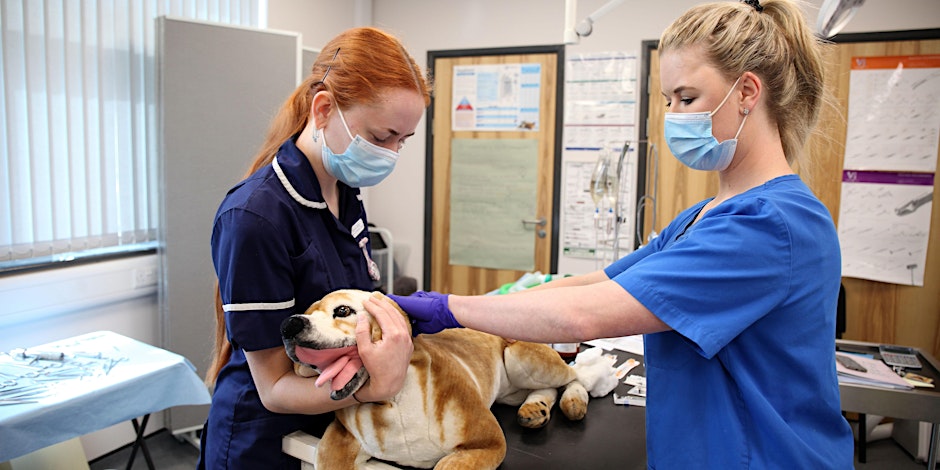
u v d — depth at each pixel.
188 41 2.64
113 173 2.72
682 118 0.88
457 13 4.09
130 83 2.75
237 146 2.80
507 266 4.14
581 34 1.95
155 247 2.87
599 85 3.77
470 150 4.13
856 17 3.20
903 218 3.18
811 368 0.83
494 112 4.04
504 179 4.07
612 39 3.71
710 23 0.84
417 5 4.20
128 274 2.73
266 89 2.86
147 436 2.88
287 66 2.91
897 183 3.18
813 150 1.03
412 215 4.36
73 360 2.00
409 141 4.29
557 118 3.88
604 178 2.37
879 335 3.29
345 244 1.07
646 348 0.97
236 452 1.03
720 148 0.87
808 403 0.84
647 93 3.65
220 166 2.76
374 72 0.93
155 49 2.71
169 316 2.70
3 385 1.78
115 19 2.67
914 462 2.82
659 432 0.92
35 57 2.40
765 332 0.82
